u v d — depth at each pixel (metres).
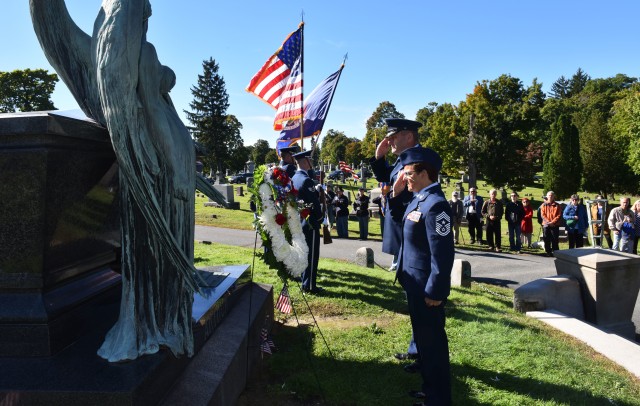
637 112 35.44
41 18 2.49
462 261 7.72
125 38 2.08
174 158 2.41
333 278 7.36
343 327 4.81
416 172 3.33
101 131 2.66
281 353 4.01
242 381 3.19
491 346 4.36
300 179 6.12
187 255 2.62
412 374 3.69
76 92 2.70
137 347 2.32
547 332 4.94
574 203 12.76
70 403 1.96
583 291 5.98
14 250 2.31
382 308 5.57
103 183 2.84
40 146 2.25
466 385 3.59
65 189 2.45
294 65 9.33
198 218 18.52
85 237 2.73
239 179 51.16
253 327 3.57
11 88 37.47
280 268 3.59
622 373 3.93
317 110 9.59
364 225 15.47
